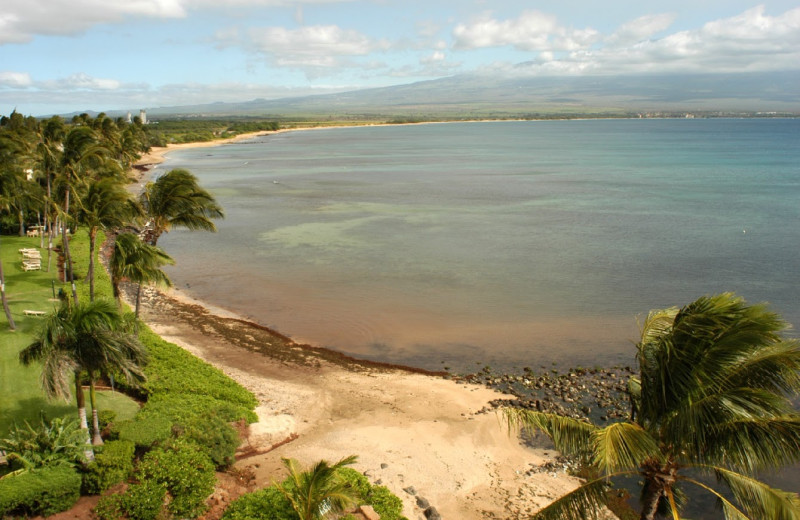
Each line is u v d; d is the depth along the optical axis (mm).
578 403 30156
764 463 13906
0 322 35531
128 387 28453
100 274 49812
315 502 17109
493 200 90562
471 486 23250
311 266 54469
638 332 38781
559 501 16406
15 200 47156
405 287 48031
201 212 34844
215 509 20562
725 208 82062
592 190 100500
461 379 32781
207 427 23375
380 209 83250
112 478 20422
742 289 46562
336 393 30781
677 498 18172
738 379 14266
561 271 52031
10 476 19516
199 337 38094
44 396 26328
